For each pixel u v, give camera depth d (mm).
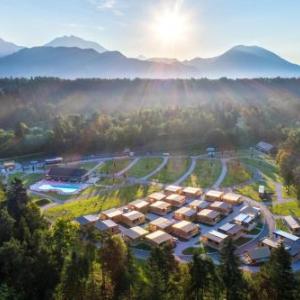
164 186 120062
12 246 51469
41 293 50406
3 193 83625
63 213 96688
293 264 67688
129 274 52312
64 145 176000
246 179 124562
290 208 96438
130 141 179500
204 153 165875
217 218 89875
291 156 116938
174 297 45906
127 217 87812
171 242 75875
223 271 47656
